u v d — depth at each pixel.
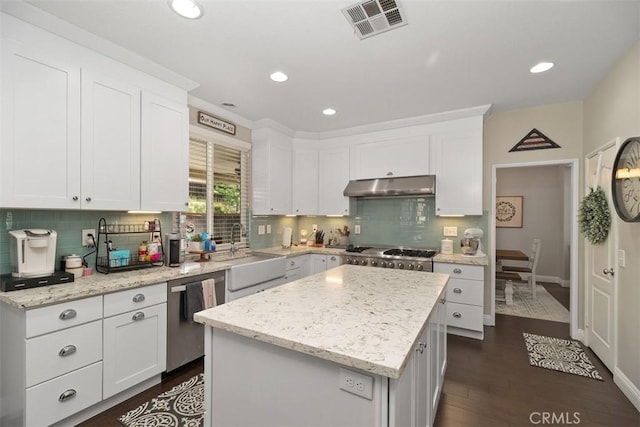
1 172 1.62
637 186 1.92
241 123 3.64
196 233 3.20
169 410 1.90
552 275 5.96
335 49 2.08
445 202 3.42
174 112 2.53
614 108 2.32
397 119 3.61
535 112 3.27
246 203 3.88
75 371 1.71
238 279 2.76
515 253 4.97
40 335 1.57
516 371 2.45
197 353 2.42
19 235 1.74
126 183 2.19
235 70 2.39
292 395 1.07
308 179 4.25
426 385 1.46
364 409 0.92
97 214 2.30
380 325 1.15
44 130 1.77
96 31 1.88
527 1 1.60
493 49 2.08
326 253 3.87
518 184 6.27
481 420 1.84
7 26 1.63
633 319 2.03
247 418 1.18
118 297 1.92
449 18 1.75
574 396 2.10
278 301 1.47
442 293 1.76
